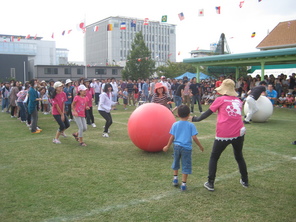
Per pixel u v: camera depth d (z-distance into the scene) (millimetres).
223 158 6480
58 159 6516
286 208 4016
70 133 9781
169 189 4711
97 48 67688
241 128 4566
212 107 4621
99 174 5457
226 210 3957
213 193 4543
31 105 9742
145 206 4086
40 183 4996
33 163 6207
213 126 10969
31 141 8484
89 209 3998
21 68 49875
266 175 5367
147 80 21094
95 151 7242
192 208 4020
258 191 4621
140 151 7199
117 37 64750
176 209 3990
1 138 8961
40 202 4227
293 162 6180
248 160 6332
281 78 19562
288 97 17578
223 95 4711
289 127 10594
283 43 29078
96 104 19406
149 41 67750
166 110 6910
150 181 5070
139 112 6832
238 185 4875
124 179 5176
